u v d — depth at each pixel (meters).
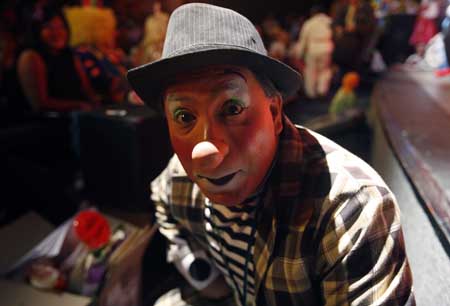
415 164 1.01
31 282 1.07
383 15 3.70
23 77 1.71
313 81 2.92
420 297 0.68
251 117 0.53
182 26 0.53
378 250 0.52
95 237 1.02
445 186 0.87
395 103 1.78
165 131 1.26
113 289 0.87
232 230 0.67
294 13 3.97
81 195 1.47
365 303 0.51
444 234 0.71
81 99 1.85
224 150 0.52
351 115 1.82
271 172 0.61
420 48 3.64
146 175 1.21
